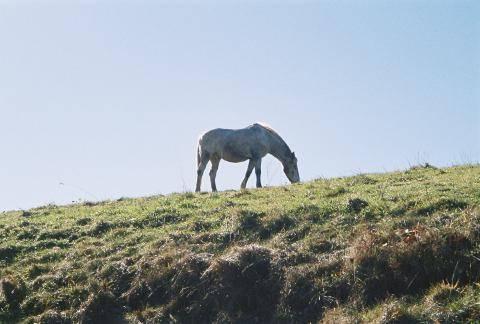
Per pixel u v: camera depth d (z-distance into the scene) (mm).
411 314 13328
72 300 16391
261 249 15977
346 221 17125
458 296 13625
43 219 21531
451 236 14789
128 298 16219
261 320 14797
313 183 21875
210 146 27562
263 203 19766
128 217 20281
